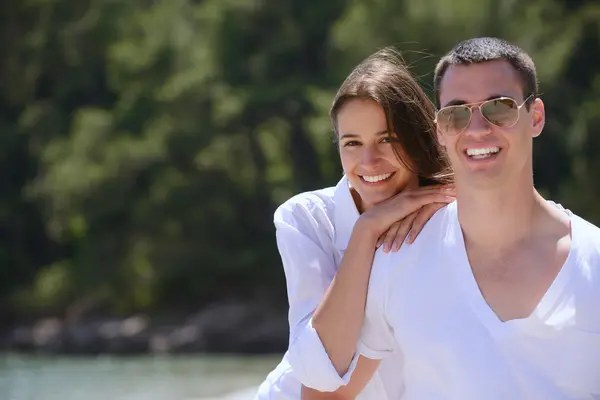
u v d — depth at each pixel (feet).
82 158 147.13
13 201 160.45
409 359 13.60
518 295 13.01
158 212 136.46
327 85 135.85
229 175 136.26
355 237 14.26
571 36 120.57
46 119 165.99
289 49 141.38
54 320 145.89
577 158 113.50
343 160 16.30
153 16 167.43
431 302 13.43
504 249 13.15
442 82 13.32
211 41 146.61
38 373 94.32
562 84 119.65
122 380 80.79
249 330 125.29
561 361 12.80
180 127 140.56
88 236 144.77
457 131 13.01
